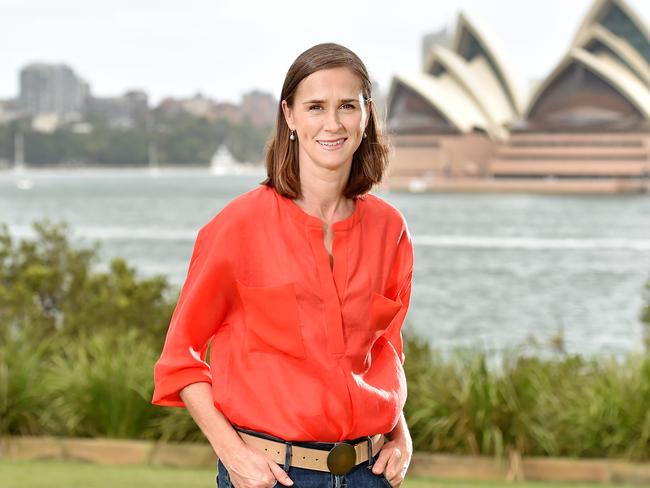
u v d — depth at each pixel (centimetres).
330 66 186
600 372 634
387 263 196
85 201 9675
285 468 180
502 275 3198
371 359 196
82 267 867
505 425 544
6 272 854
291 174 189
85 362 612
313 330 183
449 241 4847
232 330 190
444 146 11938
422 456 535
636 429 538
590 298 2578
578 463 522
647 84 9138
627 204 9869
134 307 767
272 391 182
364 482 189
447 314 2211
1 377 577
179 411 565
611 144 11169
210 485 486
